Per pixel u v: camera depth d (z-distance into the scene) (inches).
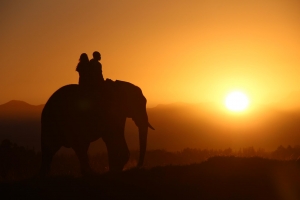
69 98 2596.0
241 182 2464.3
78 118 2586.1
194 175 2503.7
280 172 2600.9
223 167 2640.3
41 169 2571.4
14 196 2231.8
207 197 2294.5
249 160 2748.5
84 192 2271.2
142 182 2380.7
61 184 2340.1
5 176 3189.0
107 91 2701.8
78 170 3122.5
